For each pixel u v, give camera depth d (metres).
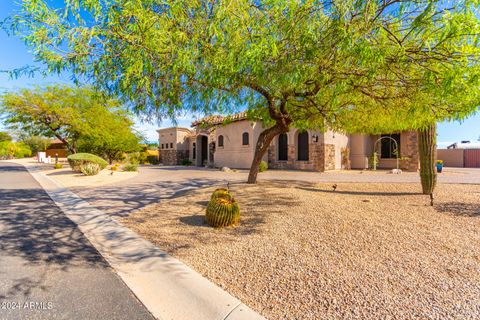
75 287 3.36
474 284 3.18
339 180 12.77
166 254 4.35
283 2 3.49
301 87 5.95
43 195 10.30
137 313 2.81
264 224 5.72
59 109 20.73
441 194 8.59
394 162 21.33
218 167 24.97
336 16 3.61
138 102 5.73
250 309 2.82
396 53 4.05
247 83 5.78
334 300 2.93
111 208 7.89
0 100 20.11
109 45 4.20
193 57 4.30
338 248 4.36
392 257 3.98
